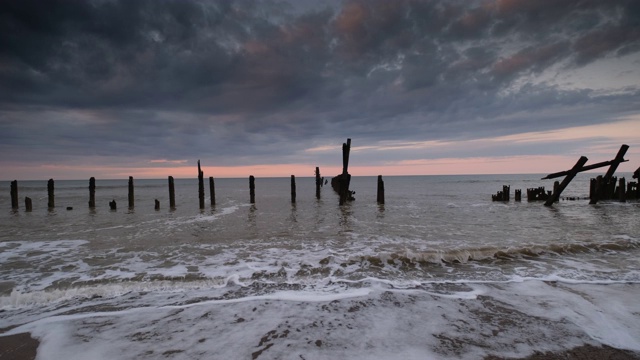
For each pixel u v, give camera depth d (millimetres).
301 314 4797
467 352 3705
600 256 8266
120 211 20375
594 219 15320
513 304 5129
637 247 9141
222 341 3990
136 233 12320
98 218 16938
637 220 14898
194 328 4359
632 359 3570
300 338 4039
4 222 15578
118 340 4055
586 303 5113
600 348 3789
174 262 8156
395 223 14531
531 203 23594
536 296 5465
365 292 5770
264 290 5973
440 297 5492
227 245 10086
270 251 9242
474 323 4449
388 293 5711
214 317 4715
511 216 16656
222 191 47500
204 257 8633
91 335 4199
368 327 4344
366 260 8023
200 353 3717
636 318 4555
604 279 6391
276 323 4484
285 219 16219
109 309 5094
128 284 6270
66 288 6273
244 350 3764
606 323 4414
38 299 5559
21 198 32875
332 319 4609
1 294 6023
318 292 5805
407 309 4965
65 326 4469
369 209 20578
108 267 7758
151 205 24422
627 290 5711
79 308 5164
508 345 3859
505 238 10875
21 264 8078
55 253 9188
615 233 11609
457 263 7781
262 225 14234
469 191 41625
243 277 6824
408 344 3883
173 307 5133
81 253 9172
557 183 22750
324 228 13305
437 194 35625
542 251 8711
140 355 3703
